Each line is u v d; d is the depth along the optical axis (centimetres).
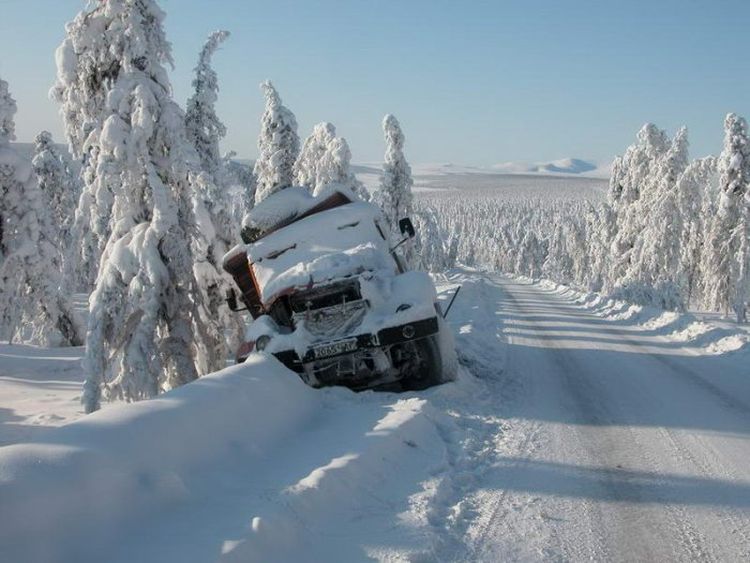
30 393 1345
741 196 4306
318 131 2947
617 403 766
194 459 441
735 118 4288
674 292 3809
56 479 330
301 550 350
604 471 505
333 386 758
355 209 941
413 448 549
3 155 2003
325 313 775
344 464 454
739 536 382
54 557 301
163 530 346
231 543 322
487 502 440
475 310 2344
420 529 381
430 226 7906
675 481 481
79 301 4009
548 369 1031
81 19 1039
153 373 982
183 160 1062
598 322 2225
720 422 668
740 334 1363
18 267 2086
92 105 1072
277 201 966
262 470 468
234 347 1138
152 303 995
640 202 4716
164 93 1066
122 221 1035
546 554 359
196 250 1097
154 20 1059
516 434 617
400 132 3744
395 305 748
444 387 760
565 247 10800
